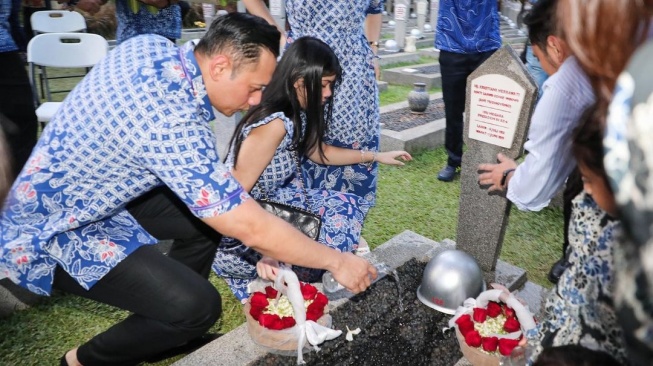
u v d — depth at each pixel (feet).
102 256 5.43
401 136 15.66
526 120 7.11
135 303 5.60
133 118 4.85
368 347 6.65
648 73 2.01
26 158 10.50
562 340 4.18
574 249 4.15
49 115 11.59
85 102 5.03
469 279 7.19
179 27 14.53
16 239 5.13
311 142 7.50
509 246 10.41
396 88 25.27
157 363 6.79
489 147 7.57
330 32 8.89
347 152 9.09
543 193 5.98
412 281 8.11
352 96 9.13
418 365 6.40
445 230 10.89
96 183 5.22
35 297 7.84
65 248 5.33
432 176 13.99
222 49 5.04
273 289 6.85
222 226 5.03
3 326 7.32
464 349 6.19
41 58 12.10
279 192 8.21
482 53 12.12
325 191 8.53
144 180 5.34
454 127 13.05
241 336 6.59
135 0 11.97
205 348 6.37
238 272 7.80
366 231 10.73
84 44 12.46
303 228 7.32
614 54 2.59
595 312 3.86
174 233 7.05
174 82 5.04
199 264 7.22
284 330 6.22
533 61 12.13
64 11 14.96
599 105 2.93
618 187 2.08
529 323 6.00
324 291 7.66
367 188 9.84
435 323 7.12
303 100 7.14
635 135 1.99
